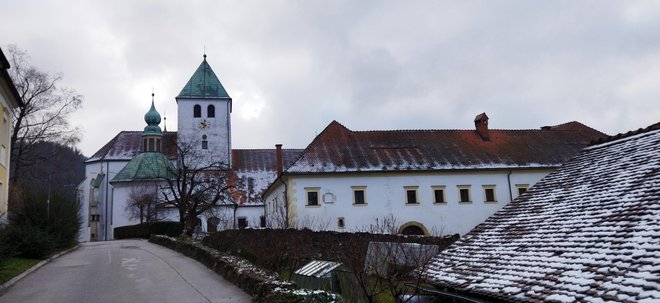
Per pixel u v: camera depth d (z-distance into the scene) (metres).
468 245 13.84
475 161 45.81
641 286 7.88
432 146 47.41
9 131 26.00
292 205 41.31
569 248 10.61
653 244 8.91
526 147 49.09
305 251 24.23
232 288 15.51
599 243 10.12
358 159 44.06
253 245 24.91
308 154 43.97
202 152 71.31
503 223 14.12
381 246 16.38
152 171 65.19
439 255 14.10
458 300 12.12
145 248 35.38
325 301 11.14
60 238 30.23
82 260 25.75
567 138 51.62
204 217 59.84
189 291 15.26
